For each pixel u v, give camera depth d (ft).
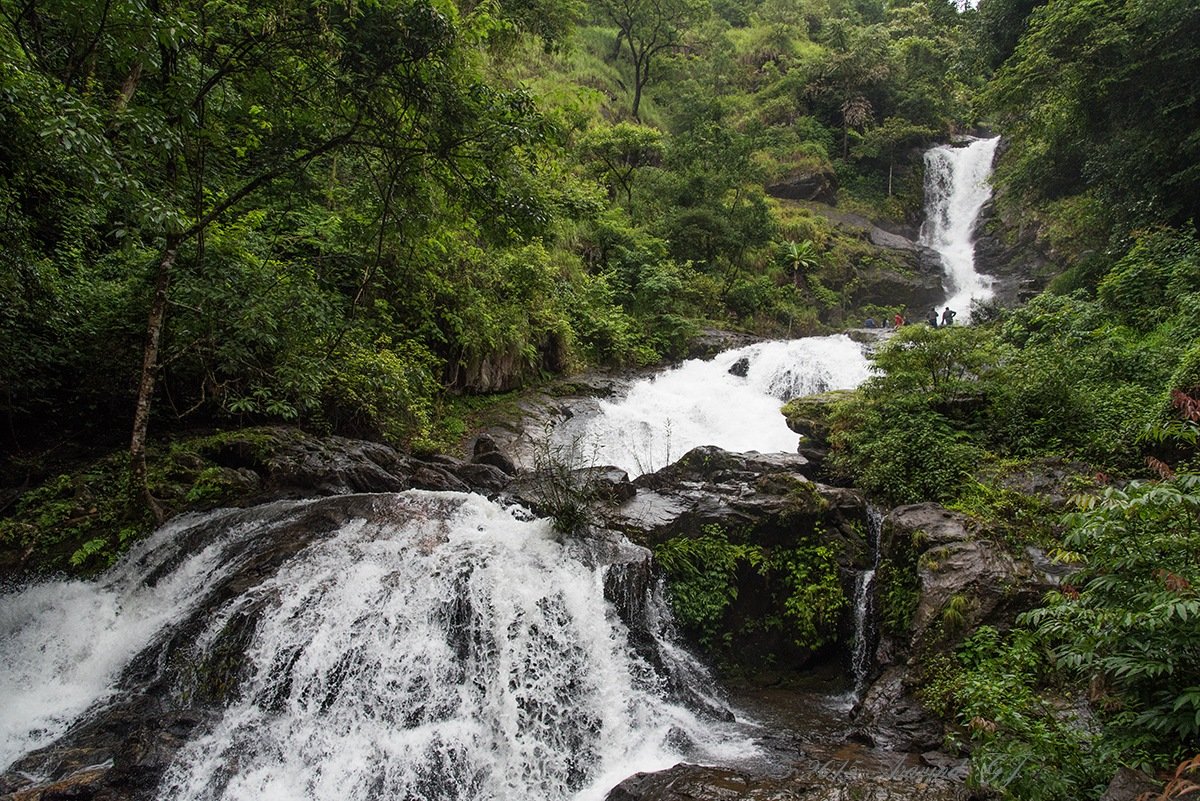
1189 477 11.71
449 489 32.86
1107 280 47.39
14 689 22.15
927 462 31.63
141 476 27.22
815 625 27.35
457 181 29.99
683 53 145.89
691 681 25.34
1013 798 12.92
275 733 20.02
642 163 95.50
